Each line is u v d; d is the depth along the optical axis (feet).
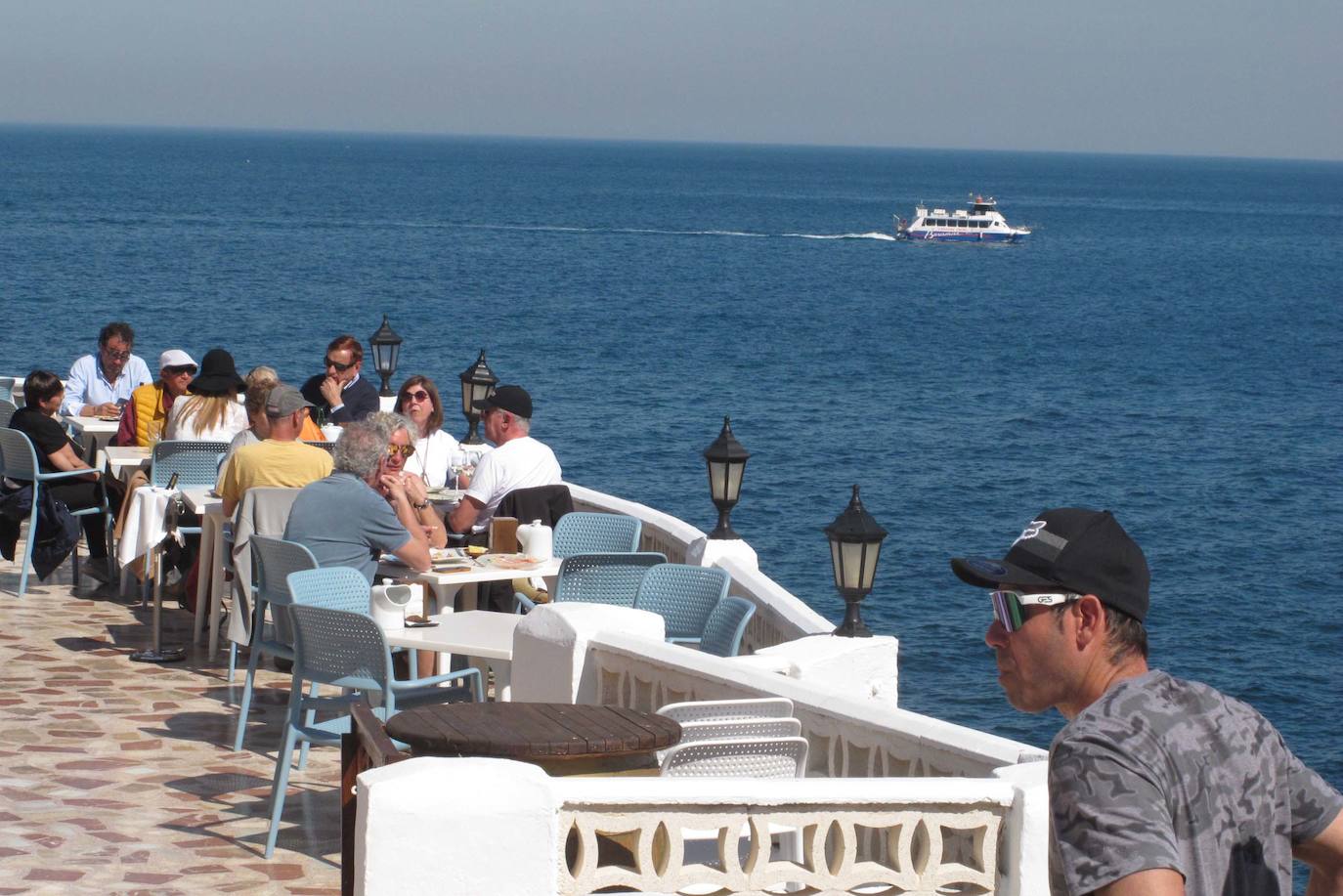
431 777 20.63
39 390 57.72
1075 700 14.83
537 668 34.42
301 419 48.52
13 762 38.22
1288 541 186.91
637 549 50.62
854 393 294.25
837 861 22.20
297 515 41.68
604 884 21.26
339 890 30.94
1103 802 13.08
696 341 362.53
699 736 26.45
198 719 43.01
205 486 55.72
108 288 387.75
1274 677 135.85
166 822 34.63
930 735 26.86
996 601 14.90
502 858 20.70
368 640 33.86
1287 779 13.99
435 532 47.83
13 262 443.32
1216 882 13.32
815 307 454.81
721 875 21.74
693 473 212.43
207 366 57.77
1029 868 22.33
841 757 29.07
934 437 248.52
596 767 25.66
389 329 80.53
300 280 445.78
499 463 51.72
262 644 40.01
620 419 251.39
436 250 599.98
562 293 457.68
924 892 22.39
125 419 62.13
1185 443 251.39
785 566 167.22
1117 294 536.01
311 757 40.06
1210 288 572.10
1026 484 215.10
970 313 454.81
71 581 60.54
